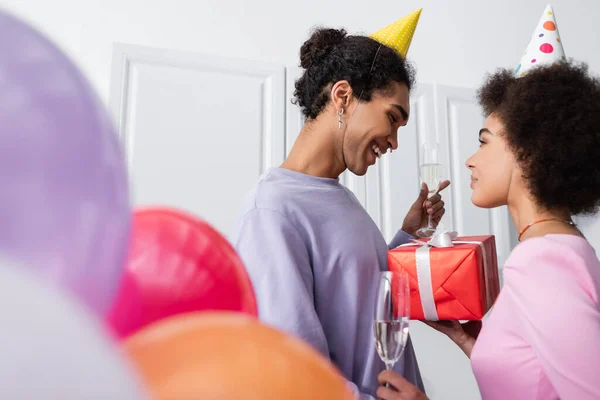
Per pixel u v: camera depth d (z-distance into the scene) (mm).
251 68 2213
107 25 2152
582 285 747
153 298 514
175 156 2070
